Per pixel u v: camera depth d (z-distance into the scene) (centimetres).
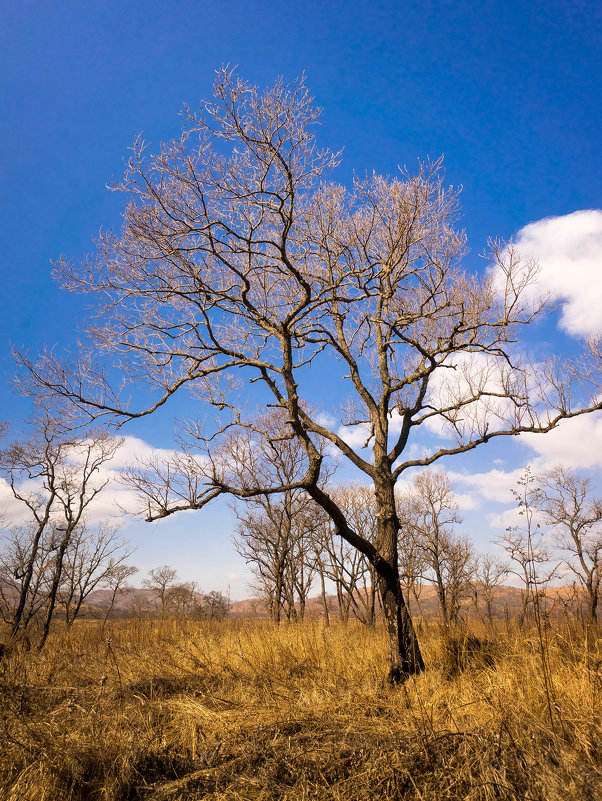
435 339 1028
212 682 779
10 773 399
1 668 758
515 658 689
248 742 488
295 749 454
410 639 823
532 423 896
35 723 504
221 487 802
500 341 940
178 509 792
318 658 923
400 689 691
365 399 1059
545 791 357
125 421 837
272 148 772
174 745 495
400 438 1034
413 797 373
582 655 611
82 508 1834
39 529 1833
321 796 380
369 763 414
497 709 511
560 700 517
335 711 592
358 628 1747
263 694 701
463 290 972
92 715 552
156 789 402
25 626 1727
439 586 2383
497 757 401
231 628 1569
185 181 785
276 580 2464
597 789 352
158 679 774
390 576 869
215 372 898
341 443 983
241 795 387
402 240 966
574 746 426
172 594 3325
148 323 867
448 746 430
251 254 902
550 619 679
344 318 1132
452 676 728
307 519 2591
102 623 1880
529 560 668
